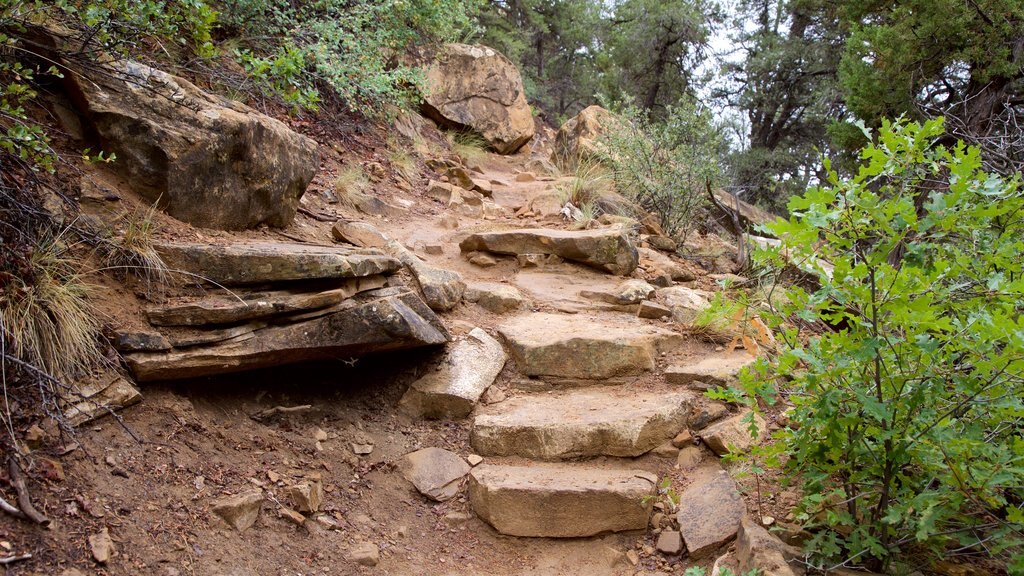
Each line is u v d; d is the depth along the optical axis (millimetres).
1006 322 2424
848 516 2854
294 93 4816
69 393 2883
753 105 18609
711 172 7668
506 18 19812
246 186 4305
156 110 3875
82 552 2469
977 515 2932
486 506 3488
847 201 2770
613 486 3494
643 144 7945
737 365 4469
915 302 2643
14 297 2896
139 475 2891
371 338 3881
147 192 3859
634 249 5953
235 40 6590
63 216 3318
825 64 17531
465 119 10883
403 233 6223
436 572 3219
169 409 3273
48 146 3277
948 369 2783
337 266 3867
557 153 11094
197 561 2715
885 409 2623
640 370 4551
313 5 7355
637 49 19172
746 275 6414
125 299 3330
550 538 3459
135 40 4016
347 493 3510
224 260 3572
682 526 3400
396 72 8148
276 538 3055
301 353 3705
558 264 5918
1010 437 2902
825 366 2834
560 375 4523
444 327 4543
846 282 2791
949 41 7945
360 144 7758
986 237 3092
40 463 2641
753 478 3525
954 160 2768
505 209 7812
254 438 3516
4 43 3375
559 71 23766
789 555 2873
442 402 4199
